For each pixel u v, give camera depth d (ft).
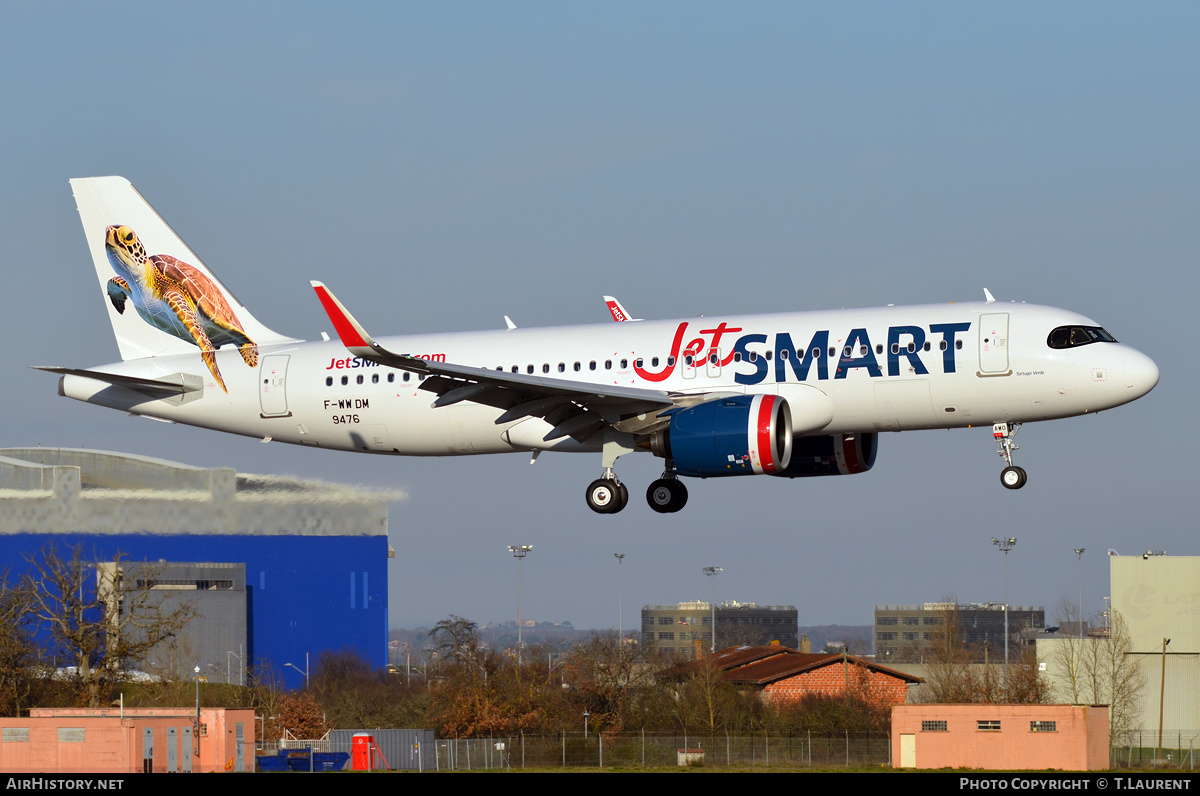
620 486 454.81
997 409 414.41
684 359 435.53
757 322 436.35
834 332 424.87
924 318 420.77
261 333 494.59
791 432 422.41
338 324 390.01
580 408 435.94
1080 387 405.39
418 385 465.06
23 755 422.82
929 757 446.60
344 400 472.03
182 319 499.92
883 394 418.31
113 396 495.82
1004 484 424.05
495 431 461.37
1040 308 418.31
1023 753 434.71
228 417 486.79
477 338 465.06
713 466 415.03
